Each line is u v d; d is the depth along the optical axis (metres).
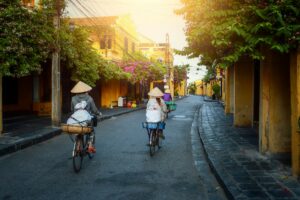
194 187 6.17
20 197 5.56
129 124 16.70
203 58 7.80
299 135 5.88
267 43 5.77
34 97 18.83
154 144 9.14
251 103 14.19
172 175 6.99
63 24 14.70
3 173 7.07
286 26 5.39
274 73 7.74
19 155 8.98
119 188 6.05
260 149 8.32
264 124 8.05
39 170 7.32
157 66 36.69
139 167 7.64
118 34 31.89
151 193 5.78
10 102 17.61
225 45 6.09
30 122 15.38
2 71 10.26
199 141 11.52
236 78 14.25
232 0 6.18
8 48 10.16
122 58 31.75
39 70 12.03
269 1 5.66
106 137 12.24
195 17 6.56
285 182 5.84
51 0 12.52
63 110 20.70
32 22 11.23
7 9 10.34
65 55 14.96
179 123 17.39
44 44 11.87
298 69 5.66
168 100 21.64
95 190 5.93
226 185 5.71
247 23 5.94
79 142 7.33
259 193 5.26
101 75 23.17
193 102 44.16
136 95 39.25
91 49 19.36
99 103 29.17
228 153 8.48
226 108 21.33
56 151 9.55
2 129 12.12
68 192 5.81
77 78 17.06
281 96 7.77
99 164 7.89
